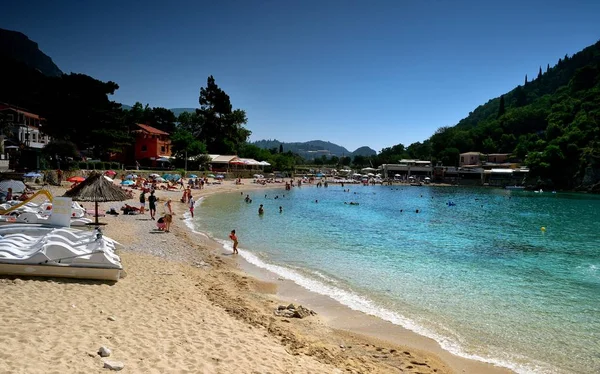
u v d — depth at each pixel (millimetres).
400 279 17391
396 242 26422
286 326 11094
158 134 87438
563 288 16484
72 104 57562
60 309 9047
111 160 81250
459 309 13758
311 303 13938
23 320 7996
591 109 114250
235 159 96625
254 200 56000
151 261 16703
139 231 24234
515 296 15320
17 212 21797
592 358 10266
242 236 26750
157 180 61219
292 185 92500
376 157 169500
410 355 10062
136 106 109062
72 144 50281
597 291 16125
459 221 38875
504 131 151125
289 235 27812
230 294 13539
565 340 11344
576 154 97938
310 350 9312
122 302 10297
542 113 143875
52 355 6492
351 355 9672
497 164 123812
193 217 34844
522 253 23812
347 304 13984
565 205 58562
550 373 9484
